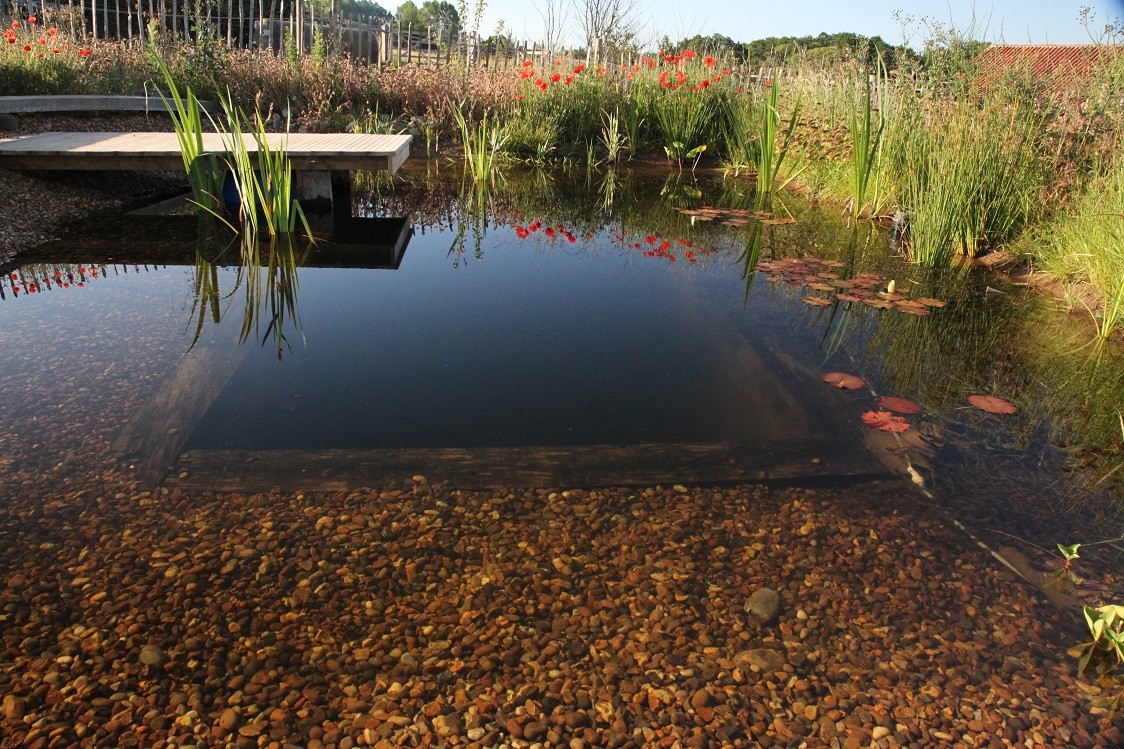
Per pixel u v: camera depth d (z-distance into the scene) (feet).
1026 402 8.86
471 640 5.16
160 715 4.50
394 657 4.99
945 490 7.06
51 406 7.90
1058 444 7.91
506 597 5.57
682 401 8.62
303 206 18.33
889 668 5.04
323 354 9.59
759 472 7.25
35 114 21.81
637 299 12.19
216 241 14.88
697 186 23.67
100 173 18.57
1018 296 12.71
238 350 9.57
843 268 14.23
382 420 7.96
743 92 28.86
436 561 5.91
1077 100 15.07
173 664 4.86
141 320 10.48
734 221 18.38
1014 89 15.37
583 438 7.75
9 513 6.20
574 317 11.26
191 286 12.10
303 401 8.30
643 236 16.70
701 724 4.57
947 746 4.47
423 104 29.81
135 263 13.28
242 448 7.31
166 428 7.59
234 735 4.38
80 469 6.84
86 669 4.79
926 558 6.13
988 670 5.03
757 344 10.35
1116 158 13.16
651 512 6.63
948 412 8.55
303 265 13.57
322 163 16.99
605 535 6.30
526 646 5.12
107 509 6.32
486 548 6.08
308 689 4.72
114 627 5.13
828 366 9.71
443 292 12.29
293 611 5.34
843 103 22.22
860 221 18.56
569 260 14.56
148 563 5.74
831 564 6.05
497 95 29.25
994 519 6.64
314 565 5.81
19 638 5.01
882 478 7.23
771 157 22.21
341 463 7.12
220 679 4.77
